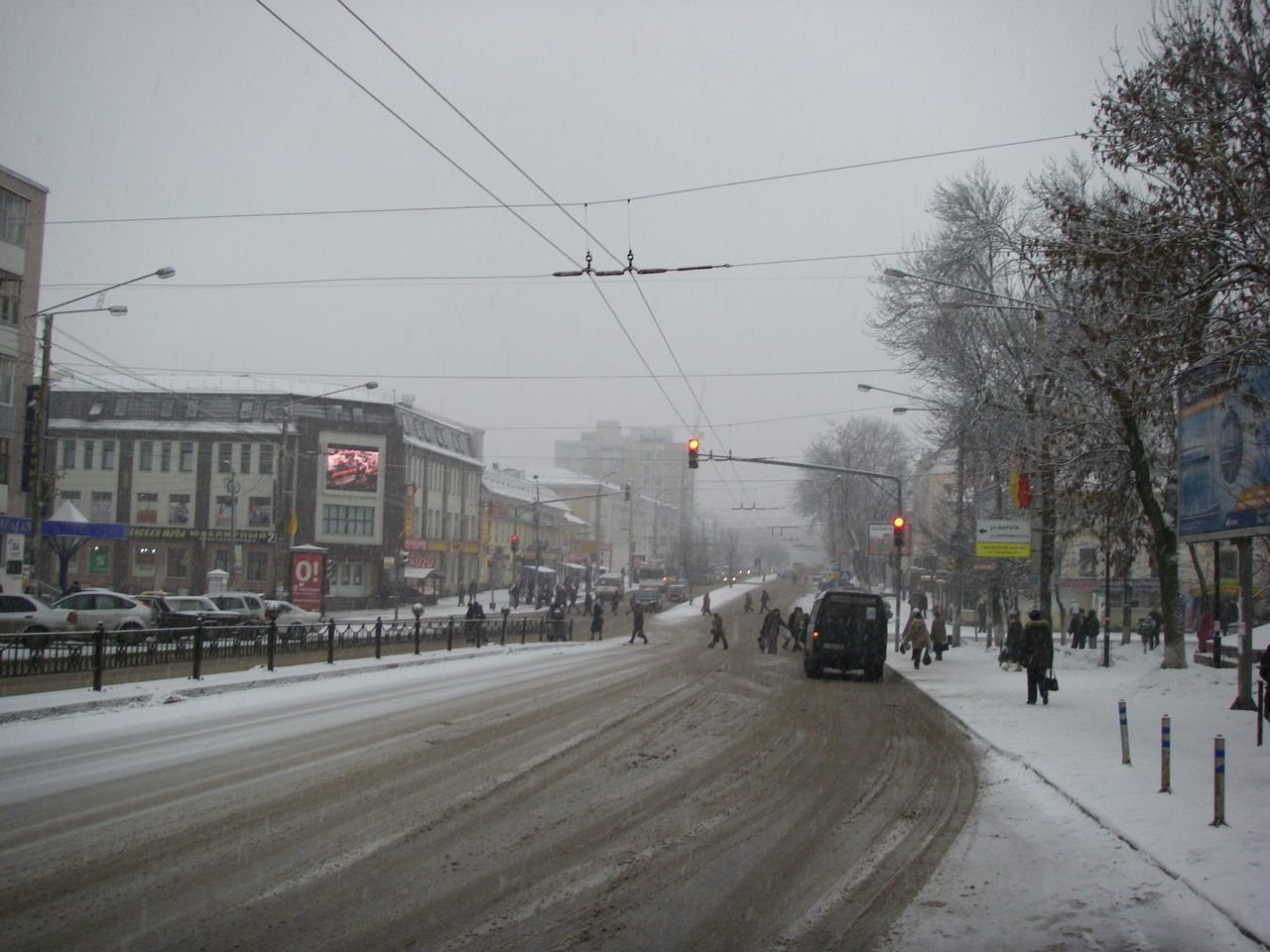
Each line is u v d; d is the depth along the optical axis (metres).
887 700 20.92
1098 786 10.55
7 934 5.83
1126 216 13.02
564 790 10.34
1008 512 31.45
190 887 6.77
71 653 16.69
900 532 36.25
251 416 63.62
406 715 16.14
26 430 35.94
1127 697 19.09
